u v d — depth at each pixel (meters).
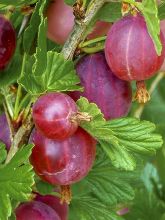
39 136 0.18
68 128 0.17
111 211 0.22
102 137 0.18
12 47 0.21
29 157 0.18
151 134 0.18
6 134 0.20
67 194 0.19
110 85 0.19
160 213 0.31
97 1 0.18
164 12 0.20
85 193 0.23
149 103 0.34
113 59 0.18
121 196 0.22
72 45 0.19
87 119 0.17
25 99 0.19
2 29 0.20
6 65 0.22
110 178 0.23
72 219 0.24
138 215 0.31
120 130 0.18
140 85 0.18
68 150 0.18
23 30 0.21
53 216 0.20
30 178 0.17
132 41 0.17
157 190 0.32
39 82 0.18
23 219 0.20
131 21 0.18
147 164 0.35
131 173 0.23
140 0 0.20
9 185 0.18
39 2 0.19
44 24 0.18
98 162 0.23
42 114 0.17
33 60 0.19
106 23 0.20
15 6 0.20
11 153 0.19
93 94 0.19
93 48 0.19
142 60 0.18
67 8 0.21
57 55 0.19
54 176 0.18
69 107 0.17
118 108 0.19
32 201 0.20
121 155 0.18
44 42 0.18
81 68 0.19
